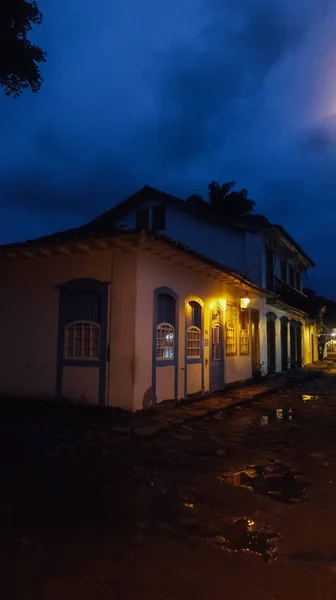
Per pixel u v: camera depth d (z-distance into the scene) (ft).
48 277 35.76
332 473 21.09
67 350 34.42
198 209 61.11
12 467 21.16
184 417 32.81
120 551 13.07
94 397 32.68
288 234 72.08
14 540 13.71
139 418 31.63
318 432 30.30
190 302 40.93
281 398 48.65
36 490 18.19
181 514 15.98
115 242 30.66
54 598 10.68
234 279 45.62
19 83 28.50
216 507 16.71
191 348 40.93
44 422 30.27
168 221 61.00
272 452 24.93
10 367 36.70
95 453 23.68
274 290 68.54
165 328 36.32
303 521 15.47
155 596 10.81
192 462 22.66
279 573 11.93
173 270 37.24
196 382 41.63
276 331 74.18
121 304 32.30
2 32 26.08
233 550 13.24
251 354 58.65
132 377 31.50
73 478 19.75
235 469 21.62
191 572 11.94
